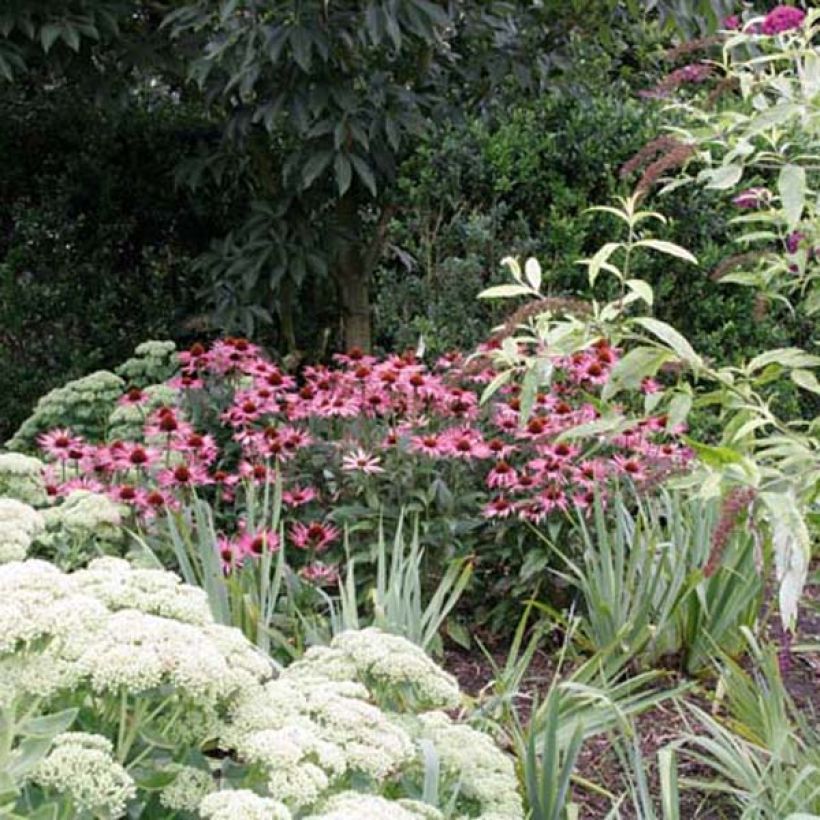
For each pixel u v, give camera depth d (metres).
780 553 2.32
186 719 2.01
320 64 5.17
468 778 2.31
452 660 4.01
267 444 4.10
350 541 4.12
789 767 2.92
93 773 1.80
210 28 5.56
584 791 3.18
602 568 3.78
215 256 6.10
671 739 3.44
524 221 5.87
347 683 2.25
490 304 5.86
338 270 6.42
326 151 5.37
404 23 4.93
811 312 3.07
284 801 1.88
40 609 1.81
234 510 4.24
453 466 4.14
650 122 5.93
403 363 4.42
